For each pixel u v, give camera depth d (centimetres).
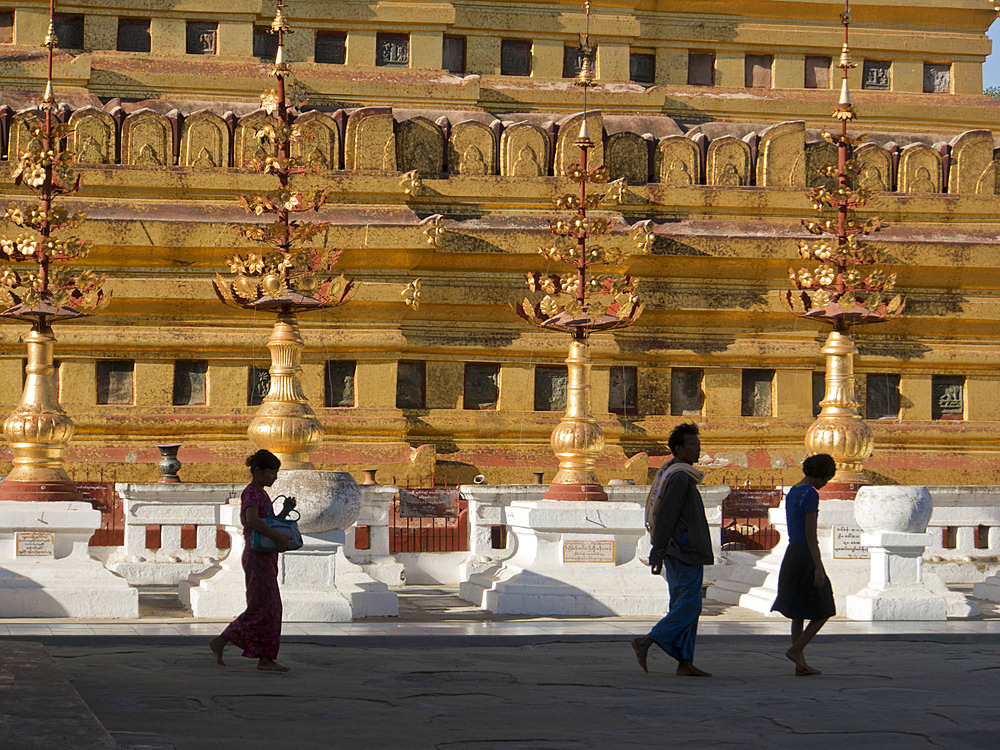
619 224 2677
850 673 1188
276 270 1770
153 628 1457
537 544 1731
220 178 2598
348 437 2581
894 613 1648
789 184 2828
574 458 1798
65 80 2748
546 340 2695
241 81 2819
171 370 2569
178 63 2833
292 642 1360
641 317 2753
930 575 1764
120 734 830
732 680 1130
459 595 1914
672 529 1148
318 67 2894
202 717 902
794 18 3158
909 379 2853
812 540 1175
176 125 2614
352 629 1474
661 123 2945
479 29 3006
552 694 1035
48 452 1698
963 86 3231
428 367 2673
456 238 2622
